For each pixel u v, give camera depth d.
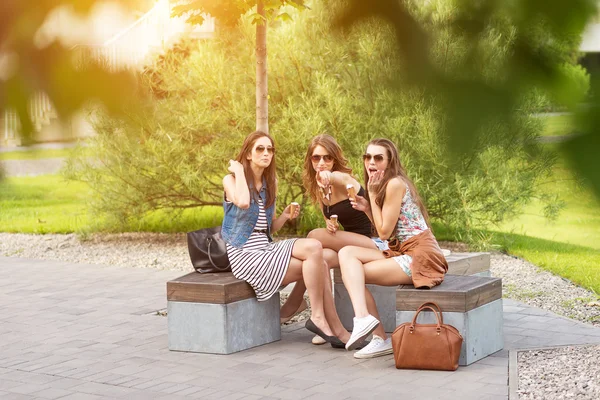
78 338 5.94
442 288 5.06
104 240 11.37
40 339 5.94
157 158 9.75
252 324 5.53
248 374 4.89
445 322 5.00
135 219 11.66
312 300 5.43
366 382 4.67
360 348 5.37
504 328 6.11
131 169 10.27
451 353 4.84
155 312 6.84
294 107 9.81
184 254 10.18
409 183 5.24
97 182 10.55
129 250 10.55
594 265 8.73
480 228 9.89
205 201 10.95
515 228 11.55
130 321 6.49
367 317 5.09
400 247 5.26
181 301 5.43
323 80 9.38
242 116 9.80
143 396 4.48
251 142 5.48
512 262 9.31
